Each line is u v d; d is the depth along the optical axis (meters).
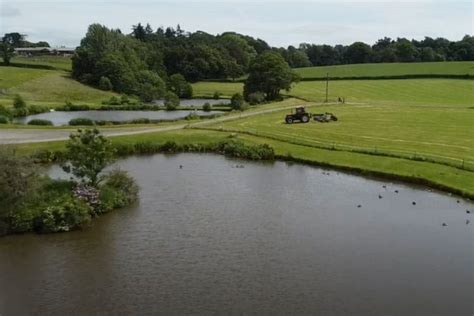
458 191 46.81
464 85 159.00
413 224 38.88
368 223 39.00
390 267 30.94
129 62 176.38
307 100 126.50
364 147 64.50
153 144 67.88
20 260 31.69
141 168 57.09
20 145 62.00
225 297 27.05
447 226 38.44
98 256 32.28
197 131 76.62
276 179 52.81
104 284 28.47
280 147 66.31
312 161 60.09
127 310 25.72
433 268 30.83
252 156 63.16
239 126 81.12
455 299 27.08
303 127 80.06
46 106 121.00
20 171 37.12
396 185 50.38
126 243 34.47
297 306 26.17
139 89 162.50
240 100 119.50
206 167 58.19
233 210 41.88
